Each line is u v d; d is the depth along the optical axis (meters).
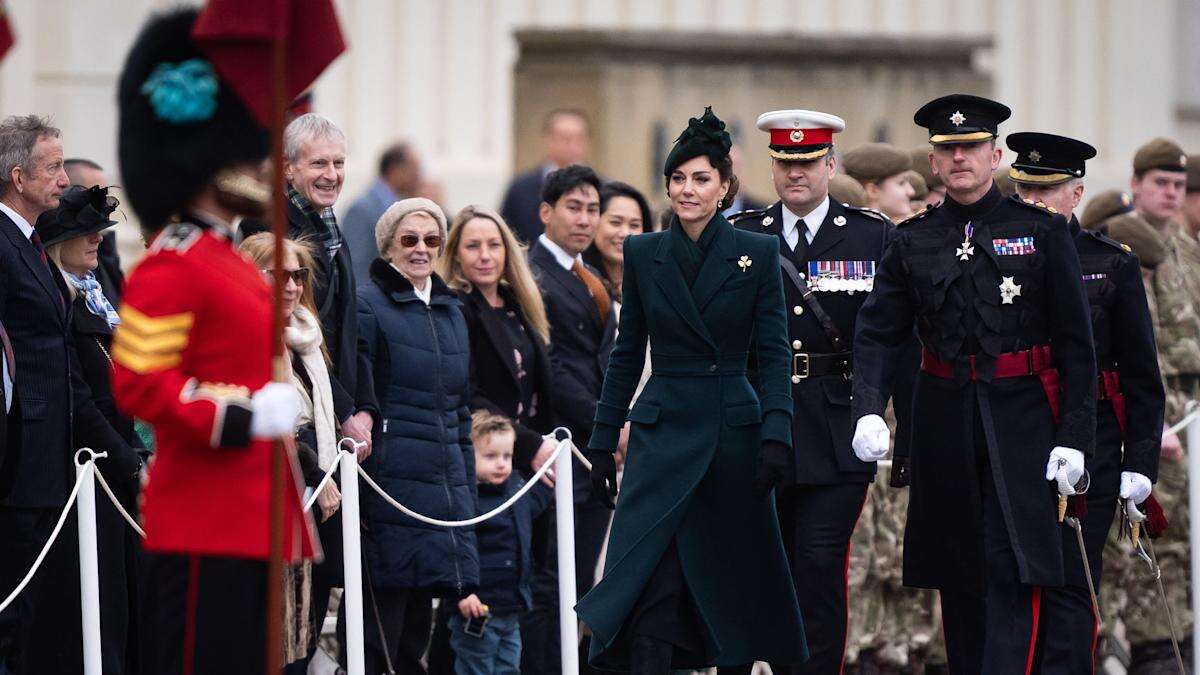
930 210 29.53
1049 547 28.05
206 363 21.89
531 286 34.56
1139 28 69.00
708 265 28.08
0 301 29.11
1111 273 30.61
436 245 32.22
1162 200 38.66
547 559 34.00
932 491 29.05
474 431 32.84
